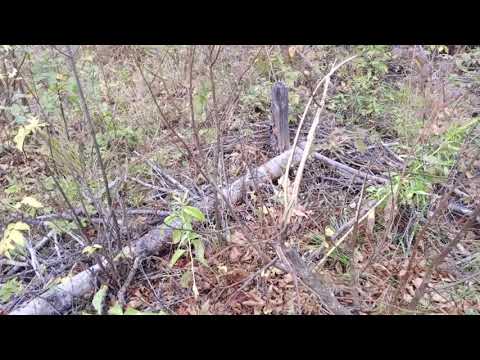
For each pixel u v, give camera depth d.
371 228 2.74
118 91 3.72
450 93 3.21
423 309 2.44
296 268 2.01
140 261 2.79
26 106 2.93
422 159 2.99
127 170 3.26
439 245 2.88
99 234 2.62
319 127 3.97
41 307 2.46
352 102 4.04
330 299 2.17
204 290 2.69
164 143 3.63
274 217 2.72
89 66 3.39
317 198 3.28
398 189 2.63
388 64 4.62
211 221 3.06
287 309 2.49
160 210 3.22
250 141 3.90
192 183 3.37
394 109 3.86
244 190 3.18
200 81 3.15
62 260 2.87
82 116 3.14
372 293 2.56
